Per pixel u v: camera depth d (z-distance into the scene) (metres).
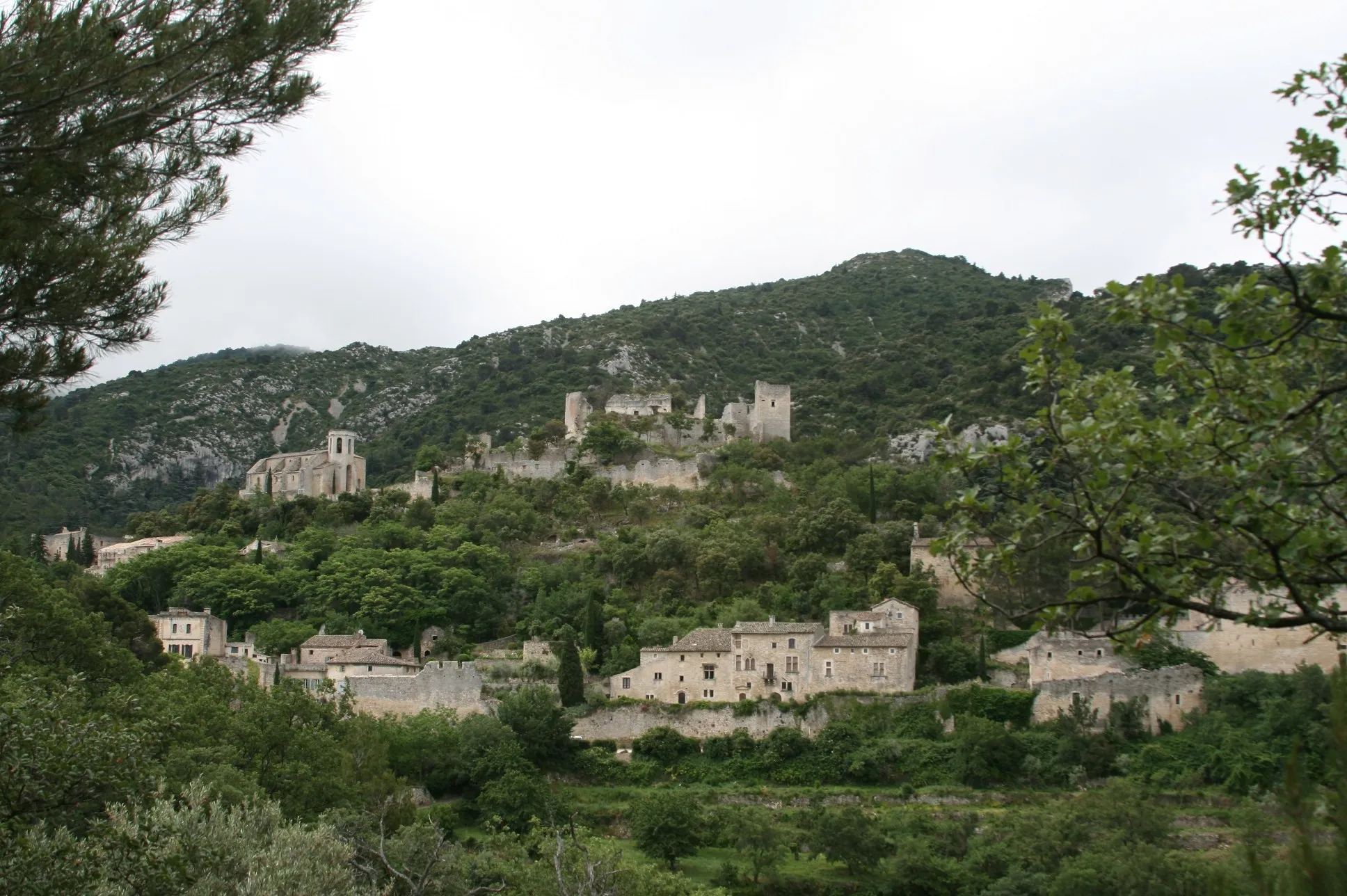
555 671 139.75
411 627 155.75
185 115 32.56
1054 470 28.33
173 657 128.50
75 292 30.81
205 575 162.75
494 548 171.12
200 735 81.69
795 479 194.75
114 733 40.16
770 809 117.88
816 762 126.31
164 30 30.78
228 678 104.31
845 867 104.25
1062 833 98.81
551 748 127.69
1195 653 131.50
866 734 128.38
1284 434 25.64
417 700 136.25
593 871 62.03
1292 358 27.55
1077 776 117.75
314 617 157.25
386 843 64.81
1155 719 125.31
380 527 182.12
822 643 134.50
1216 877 21.86
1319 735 110.94
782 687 134.12
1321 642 129.50
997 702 128.50
